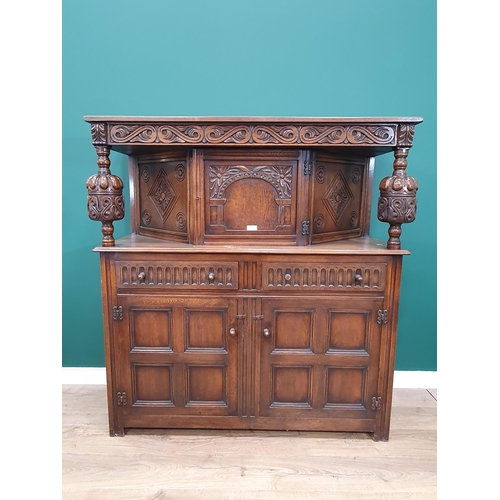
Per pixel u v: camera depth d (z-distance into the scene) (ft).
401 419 6.04
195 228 5.26
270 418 5.43
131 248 5.04
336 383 5.35
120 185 4.97
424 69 6.22
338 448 5.32
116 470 4.87
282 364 5.30
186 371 5.36
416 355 7.04
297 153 5.11
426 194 6.53
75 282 6.87
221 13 6.14
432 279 6.77
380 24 6.15
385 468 4.94
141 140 4.80
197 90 6.31
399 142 4.72
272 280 5.11
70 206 6.66
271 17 6.15
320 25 6.15
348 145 4.74
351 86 6.27
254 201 5.24
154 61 6.27
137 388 5.43
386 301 5.12
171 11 6.15
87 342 7.07
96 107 6.37
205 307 5.20
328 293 5.14
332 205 5.68
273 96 6.31
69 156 6.52
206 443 5.40
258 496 4.48
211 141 4.76
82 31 6.18
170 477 4.76
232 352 5.29
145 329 5.29
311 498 4.46
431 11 6.09
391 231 5.00
